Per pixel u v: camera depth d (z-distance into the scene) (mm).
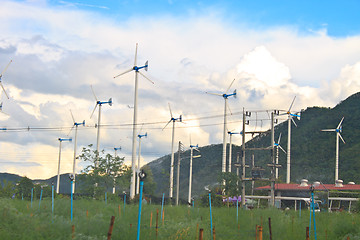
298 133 160500
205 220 30375
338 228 27250
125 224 23000
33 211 27750
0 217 20688
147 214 29688
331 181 116188
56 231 19531
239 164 54031
